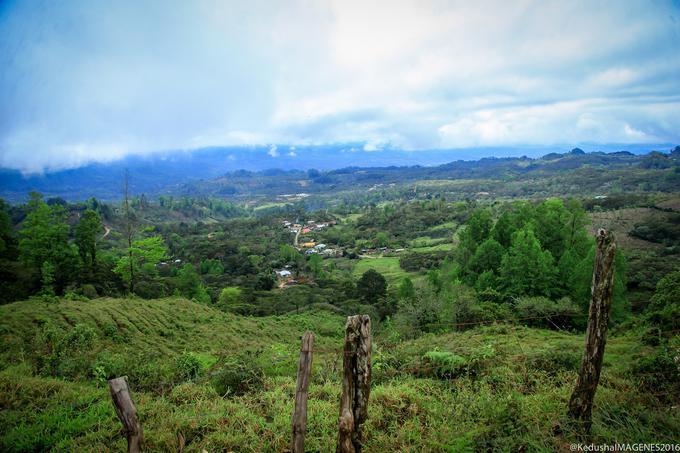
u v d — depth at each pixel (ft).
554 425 18.20
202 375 32.09
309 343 16.16
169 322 96.89
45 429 22.00
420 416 21.70
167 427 21.53
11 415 23.63
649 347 33.04
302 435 16.11
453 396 24.50
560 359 28.50
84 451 19.43
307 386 16.20
